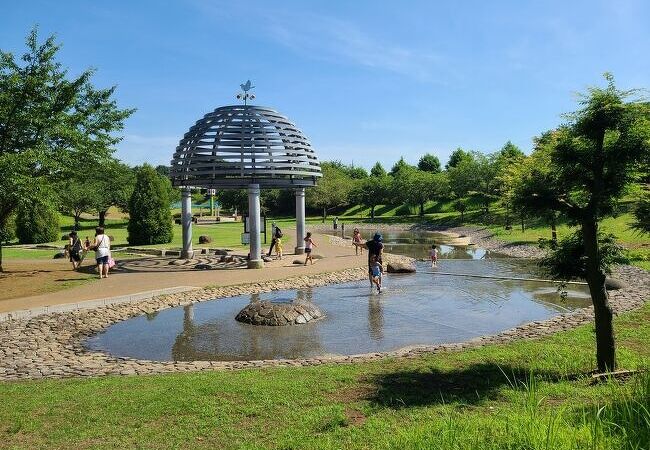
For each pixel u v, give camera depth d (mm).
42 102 19000
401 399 6664
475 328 12633
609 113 7102
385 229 62406
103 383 7895
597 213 7809
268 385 7449
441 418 5605
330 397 6910
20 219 39125
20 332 11812
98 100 21078
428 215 73188
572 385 6910
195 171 23000
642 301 13492
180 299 16312
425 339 11594
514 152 72562
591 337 10023
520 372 7887
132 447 5398
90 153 20375
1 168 15898
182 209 26297
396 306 15414
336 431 5590
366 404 6520
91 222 65500
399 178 76500
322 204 79000
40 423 6137
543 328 11383
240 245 34156
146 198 35312
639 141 7113
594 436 3928
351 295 17406
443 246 39281
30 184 17172
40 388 7691
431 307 15250
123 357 10414
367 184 80250
